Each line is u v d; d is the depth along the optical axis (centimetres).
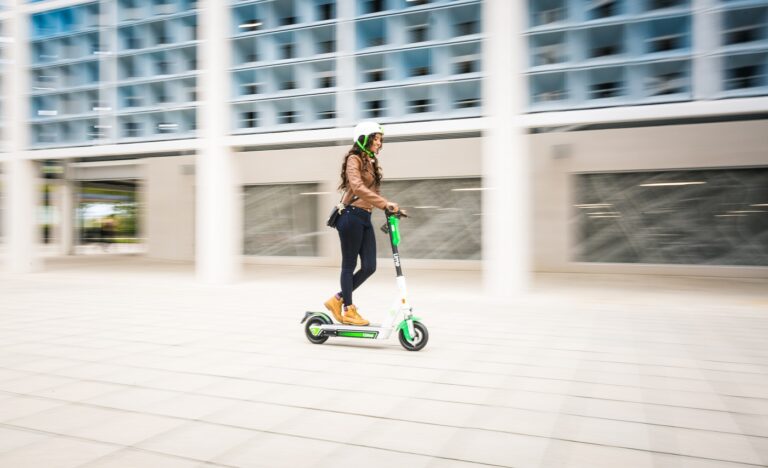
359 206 416
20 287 880
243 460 202
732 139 1062
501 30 730
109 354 386
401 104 821
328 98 873
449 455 208
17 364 355
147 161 1628
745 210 1073
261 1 898
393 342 436
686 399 282
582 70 717
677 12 678
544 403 274
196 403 272
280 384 308
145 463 199
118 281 982
